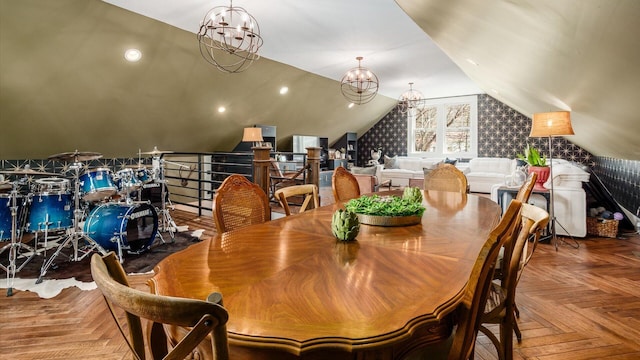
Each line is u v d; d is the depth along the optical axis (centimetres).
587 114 336
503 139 841
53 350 183
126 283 75
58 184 326
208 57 477
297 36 430
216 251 129
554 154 773
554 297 250
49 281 276
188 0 335
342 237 141
